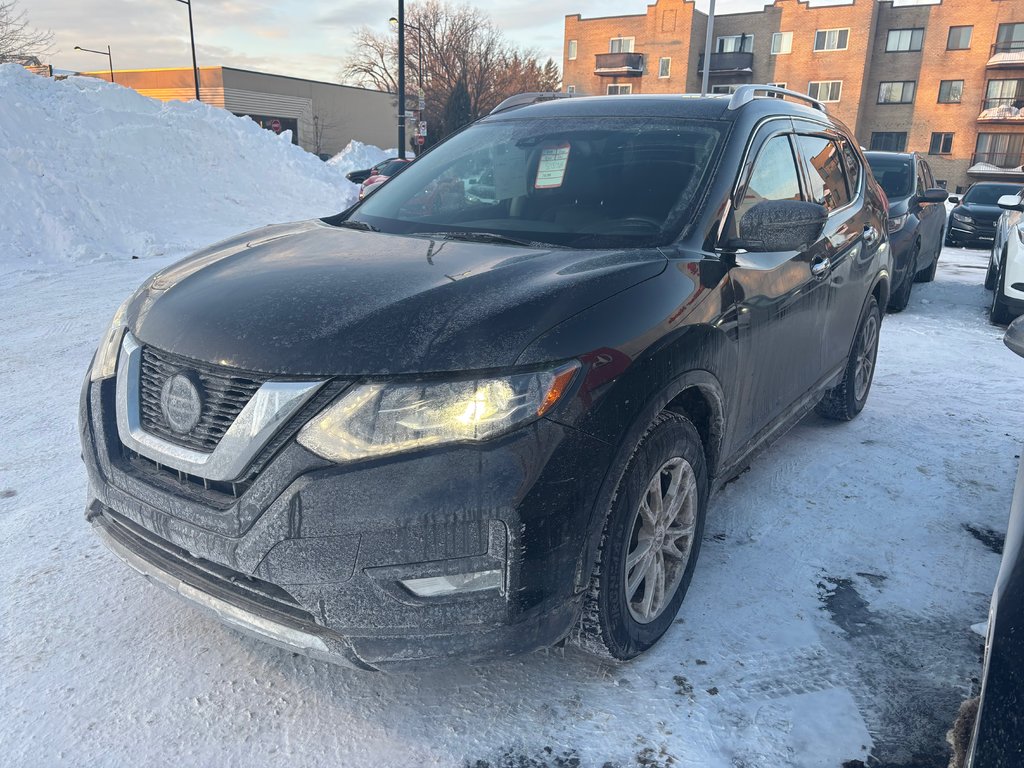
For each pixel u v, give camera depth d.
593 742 2.17
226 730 2.19
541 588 1.99
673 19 51.03
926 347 6.80
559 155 3.19
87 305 7.58
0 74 13.73
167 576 2.20
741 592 2.89
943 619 2.75
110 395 2.34
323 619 1.96
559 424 1.97
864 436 4.52
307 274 2.35
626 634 2.34
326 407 1.92
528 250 2.58
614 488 2.11
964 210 16.11
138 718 2.22
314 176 16.83
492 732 2.20
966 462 4.16
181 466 2.06
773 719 2.26
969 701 2.13
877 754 2.13
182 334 2.14
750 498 3.68
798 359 3.41
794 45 49.44
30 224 10.76
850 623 2.72
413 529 1.89
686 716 2.26
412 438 1.90
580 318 2.10
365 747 2.14
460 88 47.84
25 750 2.10
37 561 3.00
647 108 3.36
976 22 45.34
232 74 45.41
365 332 1.99
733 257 2.73
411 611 1.94
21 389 5.07
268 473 1.94
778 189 3.28
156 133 14.59
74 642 2.54
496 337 1.99
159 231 12.13
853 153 4.42
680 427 2.43
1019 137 45.53
